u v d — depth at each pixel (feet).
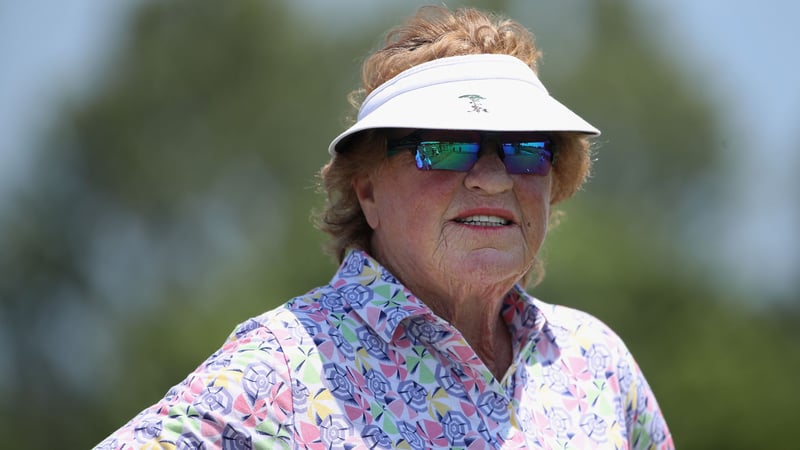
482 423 35.91
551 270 295.89
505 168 36.99
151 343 330.13
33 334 371.76
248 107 388.16
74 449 344.69
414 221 37.42
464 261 36.91
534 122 36.04
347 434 34.01
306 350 34.76
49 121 396.37
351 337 35.86
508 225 37.58
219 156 385.29
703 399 305.32
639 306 317.01
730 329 324.80
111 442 32.78
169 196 381.19
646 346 314.14
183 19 401.49
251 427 33.06
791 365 322.55
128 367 331.36
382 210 38.96
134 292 375.86
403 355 36.09
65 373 365.20
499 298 38.75
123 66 400.88
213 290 342.44
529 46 40.37
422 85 37.65
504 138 37.17
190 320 326.65
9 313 373.61
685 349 313.53
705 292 334.24
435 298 38.63
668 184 413.18
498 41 39.29
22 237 379.35
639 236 353.92
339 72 388.78
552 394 39.04
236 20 396.16
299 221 330.75
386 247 39.14
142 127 392.47
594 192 384.06
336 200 41.32
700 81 434.71
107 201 386.73
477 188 36.78
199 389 33.40
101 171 386.73
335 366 34.88
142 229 384.06
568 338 40.75
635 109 411.95
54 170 389.19
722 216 420.77
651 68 422.41
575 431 38.47
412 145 37.35
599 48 422.00
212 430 32.76
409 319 36.55
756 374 311.06
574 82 416.67
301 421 33.71
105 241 383.65
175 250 380.58
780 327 354.74
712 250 396.37
